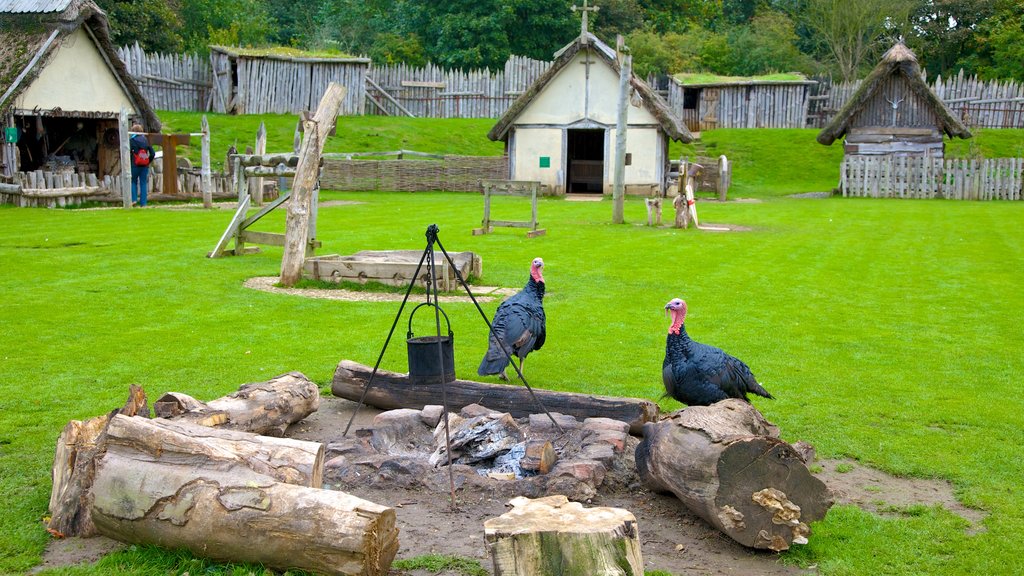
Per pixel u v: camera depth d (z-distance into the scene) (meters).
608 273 16.94
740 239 22.52
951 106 51.41
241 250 18.41
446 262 14.80
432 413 7.85
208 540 5.34
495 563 4.74
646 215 29.33
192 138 41.88
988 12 66.19
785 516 5.61
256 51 48.72
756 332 12.18
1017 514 6.34
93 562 5.49
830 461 7.50
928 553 5.74
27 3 30.06
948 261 18.92
